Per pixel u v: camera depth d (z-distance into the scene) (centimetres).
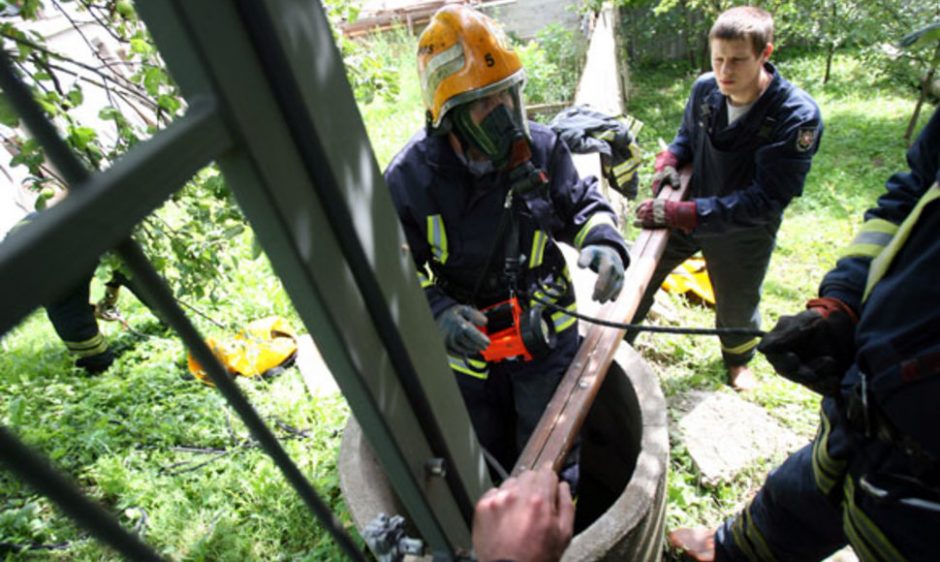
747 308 292
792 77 768
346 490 182
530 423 228
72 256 44
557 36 812
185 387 362
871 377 122
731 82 234
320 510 79
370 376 89
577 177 205
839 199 490
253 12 59
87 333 375
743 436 274
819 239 446
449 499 124
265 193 65
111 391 365
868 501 135
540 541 93
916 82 636
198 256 249
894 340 115
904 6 622
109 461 305
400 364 98
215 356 61
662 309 364
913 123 567
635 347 339
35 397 366
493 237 192
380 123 714
